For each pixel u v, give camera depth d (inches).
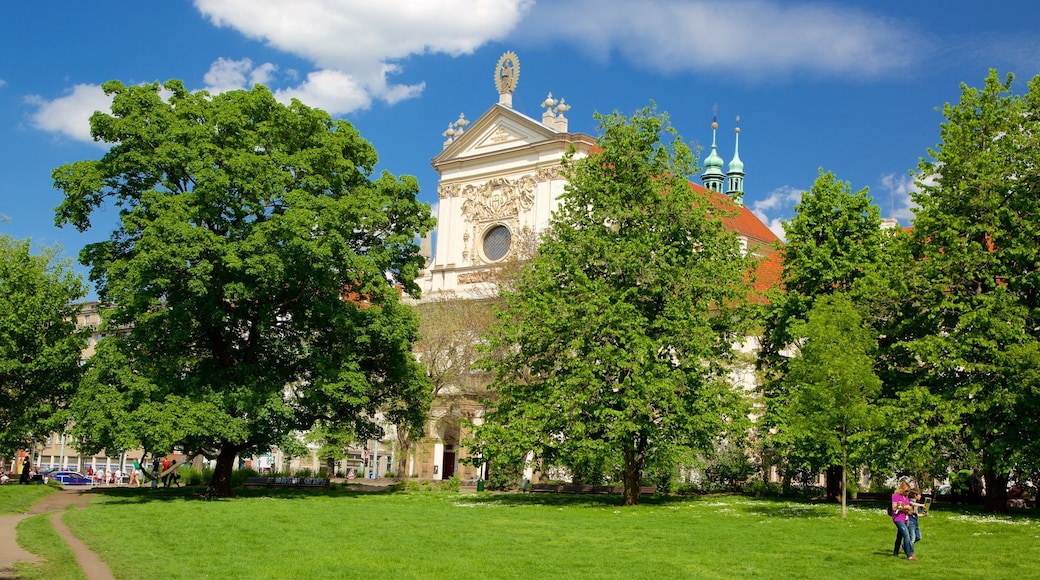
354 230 1804.9
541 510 1459.2
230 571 797.2
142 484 2559.1
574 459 1552.7
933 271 1494.8
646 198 1633.9
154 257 1498.5
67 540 1021.8
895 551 932.0
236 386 1631.4
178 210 1542.8
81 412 1625.2
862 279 1620.3
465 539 1040.8
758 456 2162.9
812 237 1807.3
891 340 1605.6
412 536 1060.5
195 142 1601.9
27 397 2111.2
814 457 1633.9
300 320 1768.0
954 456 1498.5
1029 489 1919.3
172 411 1551.4
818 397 1305.4
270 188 1610.5
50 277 2198.6
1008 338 1403.8
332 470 3422.7
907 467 1514.5
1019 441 1409.9
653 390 1469.0
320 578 764.6
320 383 1700.3
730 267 1608.0
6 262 2149.4
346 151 1804.9
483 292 2760.8
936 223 1519.4
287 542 991.0
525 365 1770.4
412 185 1835.6
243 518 1245.1
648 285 1599.4
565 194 1705.2
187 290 1609.3
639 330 1525.6
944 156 1547.7
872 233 1787.6
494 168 2994.6
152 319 1599.4
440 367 2481.5
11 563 851.4
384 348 1840.6
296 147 1737.2
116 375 1619.1
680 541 1046.4
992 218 1488.7
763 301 2541.8
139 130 1603.1
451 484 2202.3
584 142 2817.4
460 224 3046.3
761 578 799.7
